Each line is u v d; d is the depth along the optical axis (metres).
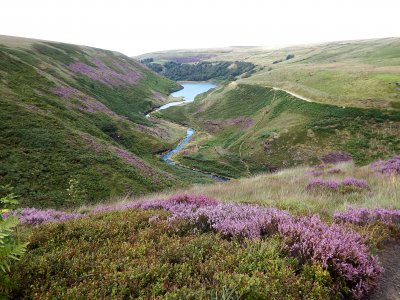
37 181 29.11
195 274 4.07
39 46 116.75
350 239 5.03
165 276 3.95
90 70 121.56
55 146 35.84
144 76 171.50
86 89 96.56
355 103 68.19
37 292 3.61
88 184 31.80
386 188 11.76
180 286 3.88
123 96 118.44
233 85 125.69
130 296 3.53
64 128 40.88
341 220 6.93
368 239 5.69
